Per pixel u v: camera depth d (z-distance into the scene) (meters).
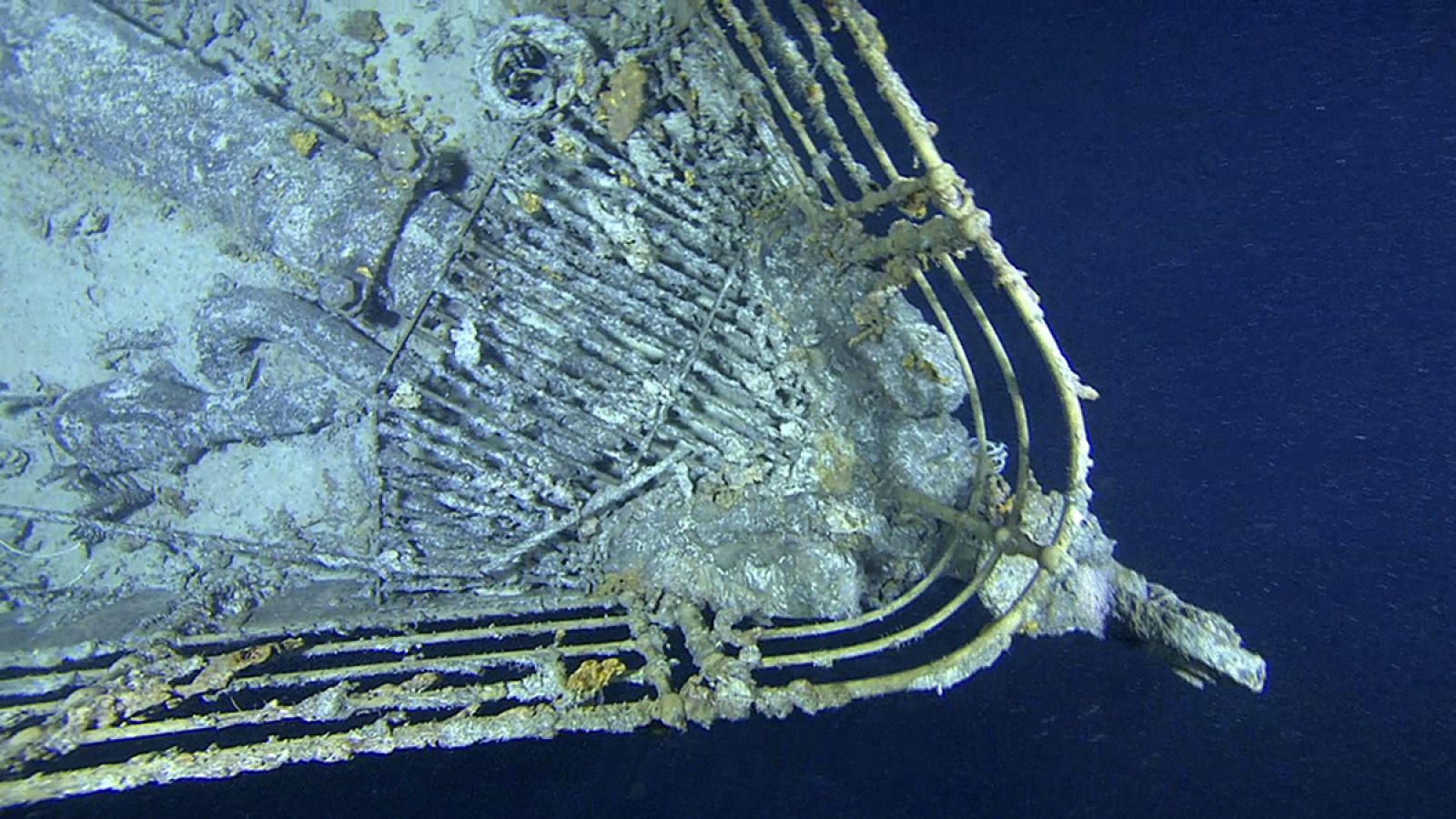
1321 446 8.89
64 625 6.73
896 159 8.12
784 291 6.74
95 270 7.56
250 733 6.09
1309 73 9.13
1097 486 8.35
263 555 7.23
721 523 6.52
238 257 7.55
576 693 5.80
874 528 6.53
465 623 6.54
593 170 6.93
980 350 8.23
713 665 5.80
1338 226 9.06
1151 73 9.03
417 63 7.93
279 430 7.21
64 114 6.85
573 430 6.60
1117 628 6.57
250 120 6.64
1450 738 8.55
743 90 7.00
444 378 6.62
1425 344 9.03
